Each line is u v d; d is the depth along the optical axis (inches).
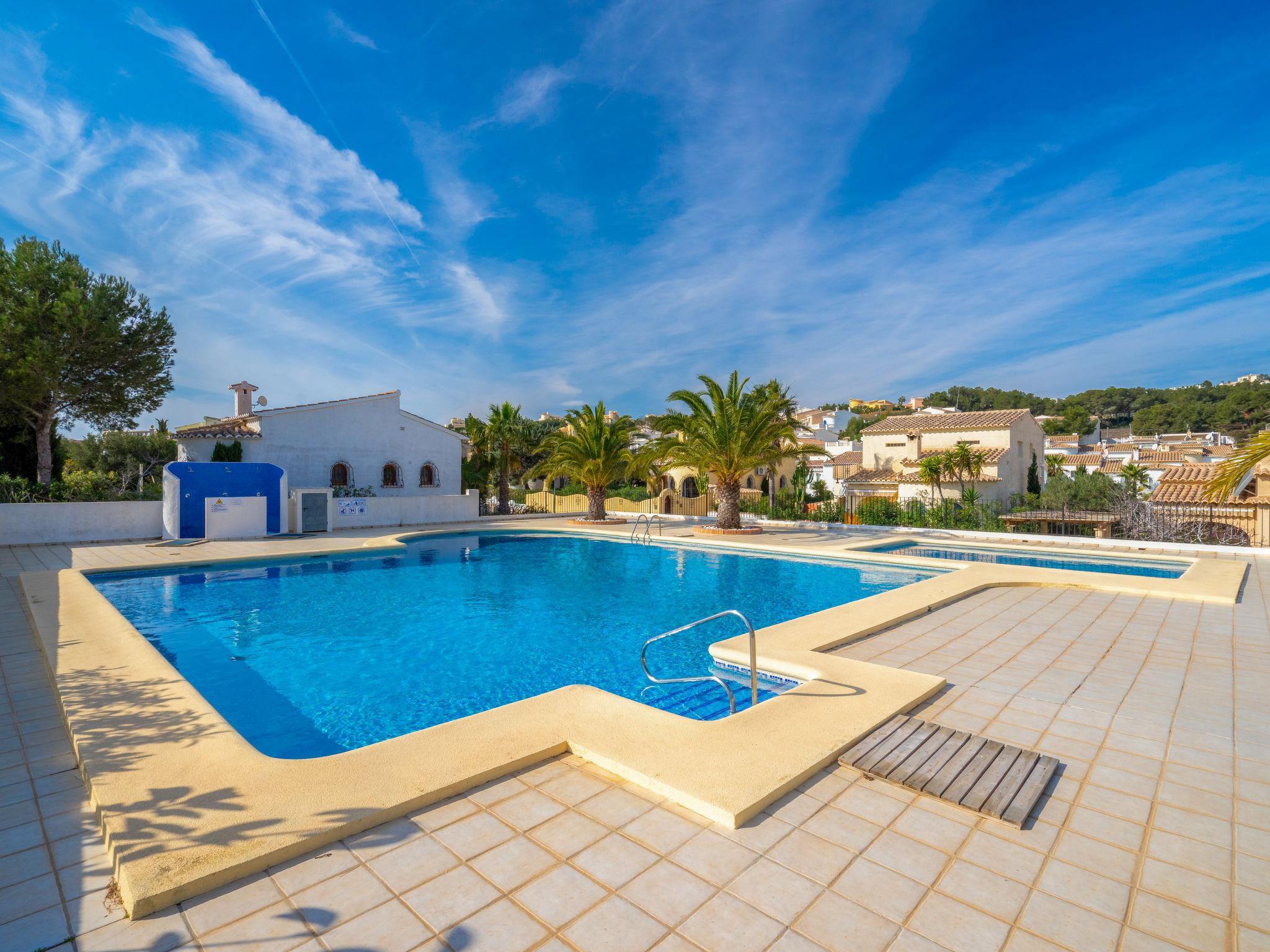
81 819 142.4
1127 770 165.6
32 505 693.3
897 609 348.2
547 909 109.7
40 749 181.2
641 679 298.2
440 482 1111.0
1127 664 261.7
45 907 110.5
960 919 108.6
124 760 162.1
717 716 241.6
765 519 991.6
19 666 259.9
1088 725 196.2
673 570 603.8
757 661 259.0
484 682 294.8
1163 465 1649.9
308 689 285.6
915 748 171.6
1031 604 380.8
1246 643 294.0
